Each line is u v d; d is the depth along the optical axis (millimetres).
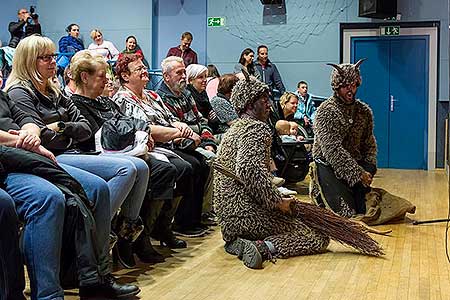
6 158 2543
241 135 3549
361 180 4539
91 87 3418
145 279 3145
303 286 3049
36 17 9336
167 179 3414
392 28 9047
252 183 3480
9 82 3062
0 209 2291
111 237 3029
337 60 9242
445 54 8898
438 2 8875
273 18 9391
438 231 4332
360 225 3816
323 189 4602
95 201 2777
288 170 6113
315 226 3662
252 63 8516
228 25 9531
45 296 2438
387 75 9141
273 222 3576
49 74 3088
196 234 4160
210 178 4523
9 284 2346
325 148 4555
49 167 2596
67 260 2678
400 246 3891
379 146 9250
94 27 9742
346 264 3459
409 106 9094
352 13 9172
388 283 3100
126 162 3014
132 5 9594
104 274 2797
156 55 9742
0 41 9727
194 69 4914
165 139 3811
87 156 3078
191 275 3227
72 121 3197
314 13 9266
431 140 9016
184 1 9625
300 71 9359
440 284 3080
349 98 4551
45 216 2438
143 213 3479
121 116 3531
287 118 6625
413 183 7090
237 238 3598
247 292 2947
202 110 4957
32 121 2895
